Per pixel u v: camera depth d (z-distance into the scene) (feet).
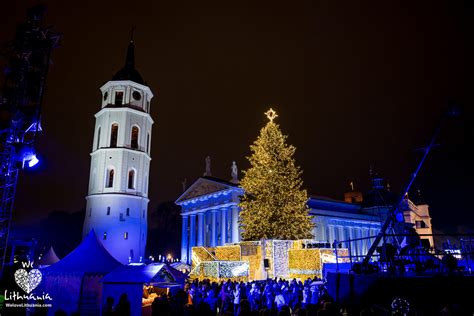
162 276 64.49
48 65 77.66
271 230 125.90
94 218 169.99
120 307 40.88
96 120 191.42
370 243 257.14
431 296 43.86
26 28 76.64
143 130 190.90
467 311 42.24
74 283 62.08
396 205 63.93
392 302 43.55
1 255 69.26
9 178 71.82
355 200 320.70
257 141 139.33
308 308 33.53
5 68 75.82
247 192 137.80
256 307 53.67
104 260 66.13
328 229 224.33
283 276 107.24
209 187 210.59
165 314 48.32
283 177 130.82
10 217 70.28
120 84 189.16
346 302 48.83
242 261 105.09
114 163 177.37
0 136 73.31
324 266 86.22
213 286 70.59
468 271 51.06
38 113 75.05
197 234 225.97
